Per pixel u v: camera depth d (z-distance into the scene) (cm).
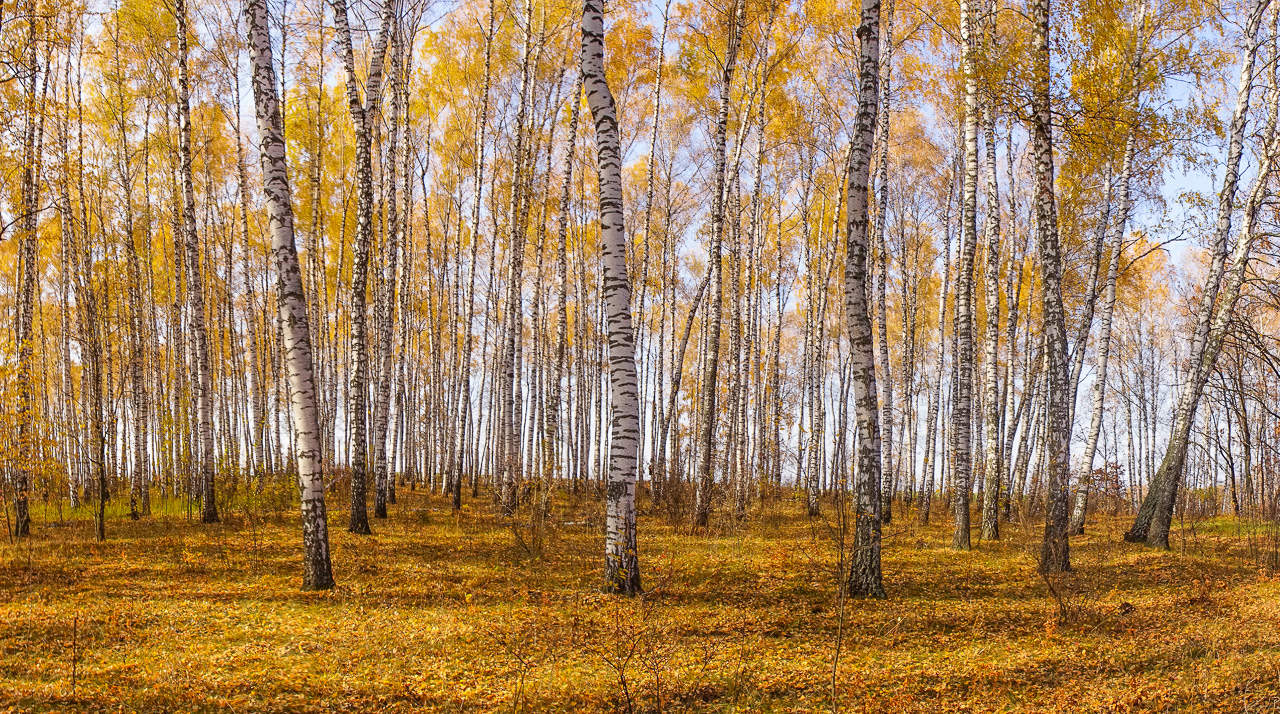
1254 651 733
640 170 2686
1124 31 1202
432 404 3164
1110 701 607
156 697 545
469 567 1031
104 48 1856
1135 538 1535
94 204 1959
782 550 1214
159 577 920
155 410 2425
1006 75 1046
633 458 888
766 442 2589
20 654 620
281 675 599
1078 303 2164
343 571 980
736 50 1606
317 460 888
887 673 664
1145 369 3469
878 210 1780
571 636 715
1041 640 779
